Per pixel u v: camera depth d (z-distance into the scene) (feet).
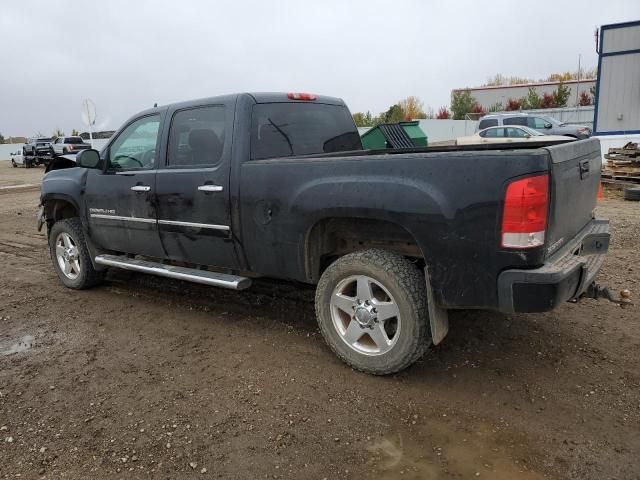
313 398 11.13
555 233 10.27
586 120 110.11
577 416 10.24
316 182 11.89
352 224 12.27
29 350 14.08
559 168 10.00
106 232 17.46
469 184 9.95
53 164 20.59
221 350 13.62
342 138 16.80
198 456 9.36
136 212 16.11
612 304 15.79
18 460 9.37
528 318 14.93
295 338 14.17
